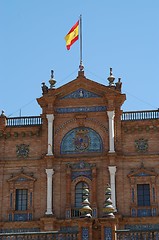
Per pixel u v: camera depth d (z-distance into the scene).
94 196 57.28
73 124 60.50
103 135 59.69
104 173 58.25
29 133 60.91
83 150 59.47
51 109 60.66
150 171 58.16
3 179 59.72
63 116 60.81
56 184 58.62
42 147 60.09
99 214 56.88
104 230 42.78
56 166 59.22
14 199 58.81
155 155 58.69
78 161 59.03
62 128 60.47
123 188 57.91
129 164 58.72
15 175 59.47
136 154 58.94
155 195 57.44
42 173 59.25
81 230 43.38
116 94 60.44
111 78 61.34
